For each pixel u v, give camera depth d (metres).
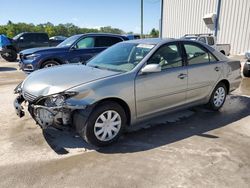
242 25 18.31
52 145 3.91
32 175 3.15
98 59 4.88
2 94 7.00
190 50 4.94
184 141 4.12
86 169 3.29
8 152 3.68
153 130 4.55
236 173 3.23
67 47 9.11
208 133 4.45
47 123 3.52
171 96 4.55
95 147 3.87
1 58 18.39
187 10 22.97
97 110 3.67
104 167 3.34
